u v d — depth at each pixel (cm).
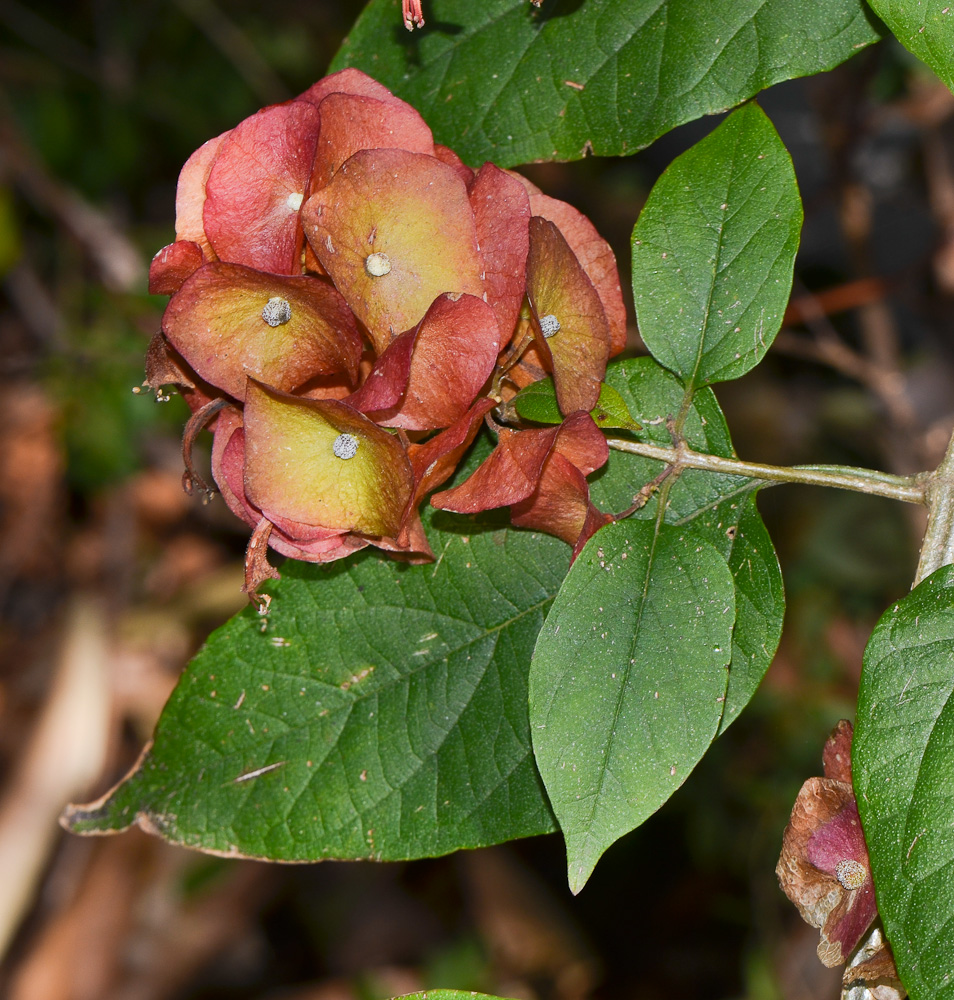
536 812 37
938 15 35
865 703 34
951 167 73
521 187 34
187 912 70
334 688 37
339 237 34
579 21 38
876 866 33
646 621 34
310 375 34
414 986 75
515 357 35
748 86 37
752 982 68
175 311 34
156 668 76
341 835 37
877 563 75
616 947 76
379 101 35
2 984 65
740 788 71
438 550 37
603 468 36
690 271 36
